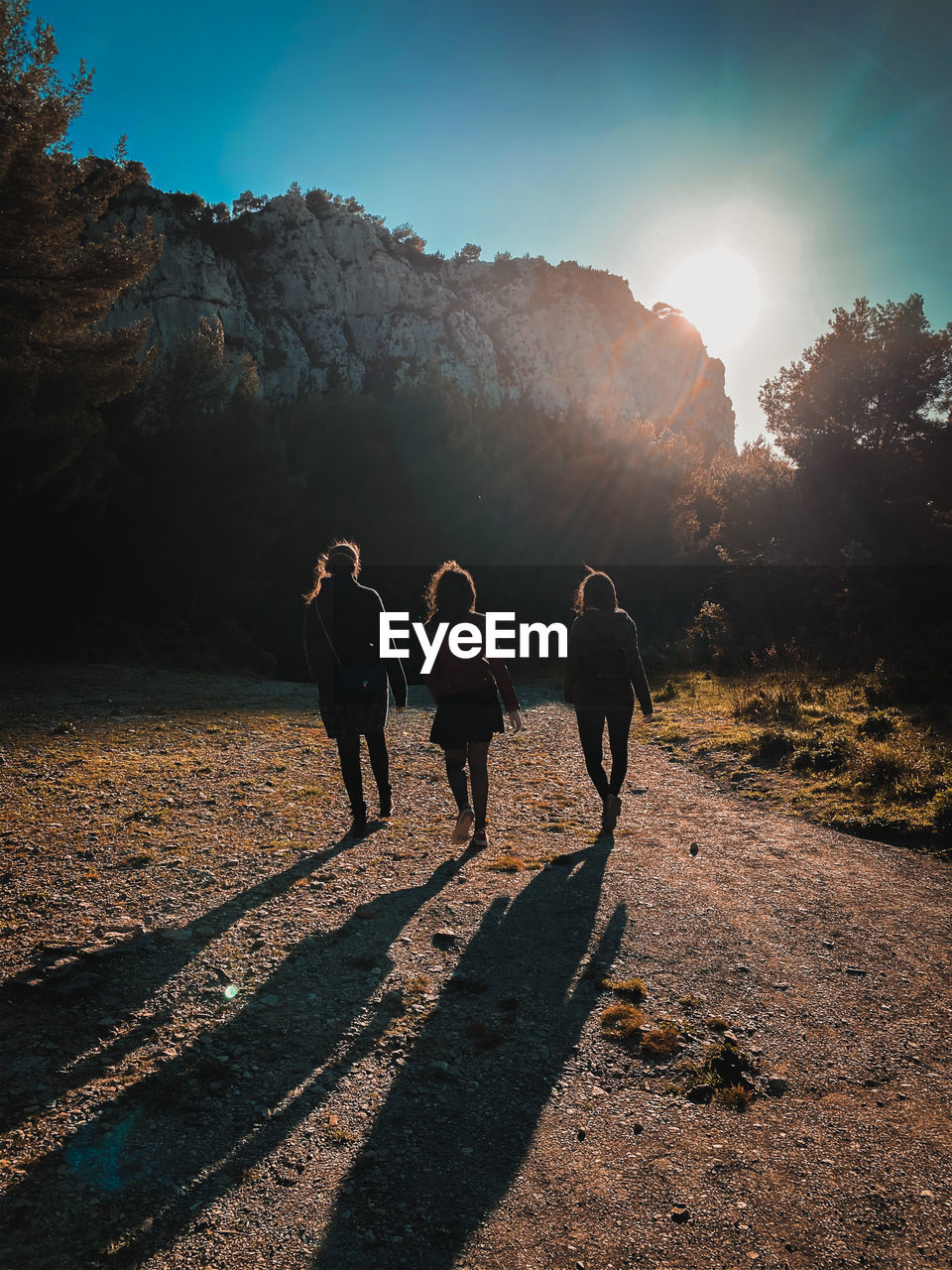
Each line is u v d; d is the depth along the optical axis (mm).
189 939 3785
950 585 19172
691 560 28156
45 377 14547
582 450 30906
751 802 6805
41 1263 1874
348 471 26531
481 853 5246
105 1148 2309
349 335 112312
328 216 115750
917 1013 3221
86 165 14711
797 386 27781
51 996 3174
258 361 94250
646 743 9539
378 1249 1959
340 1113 2520
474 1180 2227
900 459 26656
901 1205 2121
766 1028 3100
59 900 4191
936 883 4730
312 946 3762
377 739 5969
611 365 148250
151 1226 2012
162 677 14875
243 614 24922
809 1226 2043
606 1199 2152
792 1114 2547
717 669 16375
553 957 3691
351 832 5586
